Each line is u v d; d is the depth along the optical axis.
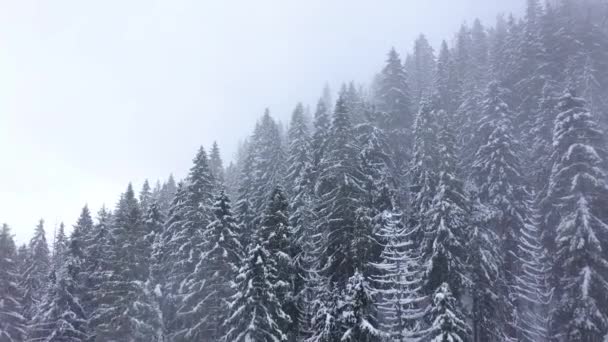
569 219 25.52
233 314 23.00
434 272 25.50
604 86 47.31
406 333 24.58
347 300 22.31
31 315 36.47
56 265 43.16
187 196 33.03
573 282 24.56
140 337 28.48
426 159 30.55
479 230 27.27
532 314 29.70
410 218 31.06
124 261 30.59
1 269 33.16
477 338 25.88
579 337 23.45
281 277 25.06
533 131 37.88
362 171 30.94
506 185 29.77
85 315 32.88
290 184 38.47
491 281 25.77
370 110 41.25
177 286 31.20
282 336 22.89
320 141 39.38
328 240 27.64
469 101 44.47
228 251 28.34
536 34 51.84
